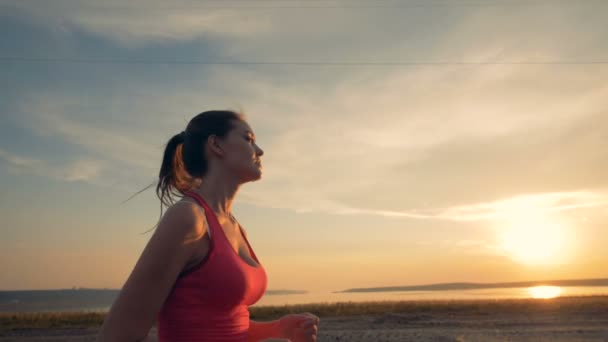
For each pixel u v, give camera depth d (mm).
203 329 1432
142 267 1358
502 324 15984
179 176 1947
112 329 1322
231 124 1778
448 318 18516
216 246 1481
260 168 1796
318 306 26172
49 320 20656
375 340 12422
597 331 13656
